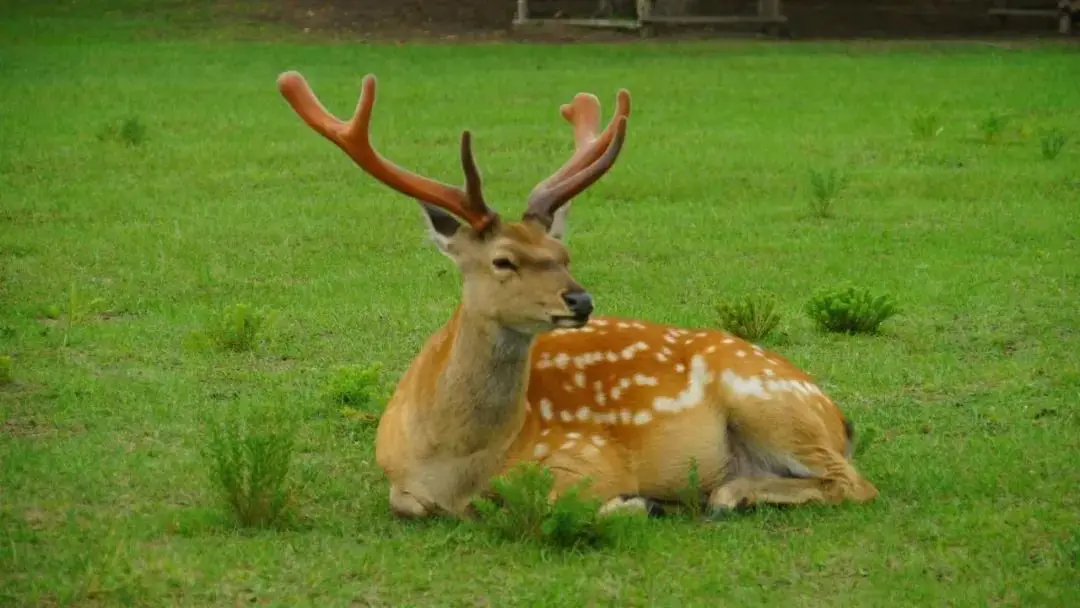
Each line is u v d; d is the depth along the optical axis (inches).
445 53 1643.7
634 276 647.8
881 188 863.7
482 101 1258.0
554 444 355.9
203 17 1873.8
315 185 871.7
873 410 458.9
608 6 1921.8
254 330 525.3
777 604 311.0
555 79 1413.6
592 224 761.0
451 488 352.5
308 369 504.1
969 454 414.3
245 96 1274.6
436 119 1152.2
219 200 821.9
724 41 1777.8
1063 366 507.5
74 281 627.2
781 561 332.8
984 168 927.7
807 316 578.2
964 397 475.8
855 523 354.3
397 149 1008.2
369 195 842.8
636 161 952.3
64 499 374.0
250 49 1657.2
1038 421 449.4
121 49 1627.7
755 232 743.7
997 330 557.9
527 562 330.6
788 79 1411.2
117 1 1956.2
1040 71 1456.7
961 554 338.6
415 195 343.9
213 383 485.4
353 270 657.0
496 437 349.1
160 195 833.5
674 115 1176.2
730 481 369.4
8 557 328.2
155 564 327.3
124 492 382.3
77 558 327.0
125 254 679.7
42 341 529.0
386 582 320.8
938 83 1371.8
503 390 345.4
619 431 363.3
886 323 569.3
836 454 370.9
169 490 384.8
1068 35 1833.2
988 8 1967.3
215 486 366.0
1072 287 625.3
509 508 344.5
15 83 1333.7
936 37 1840.6
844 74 1449.3
